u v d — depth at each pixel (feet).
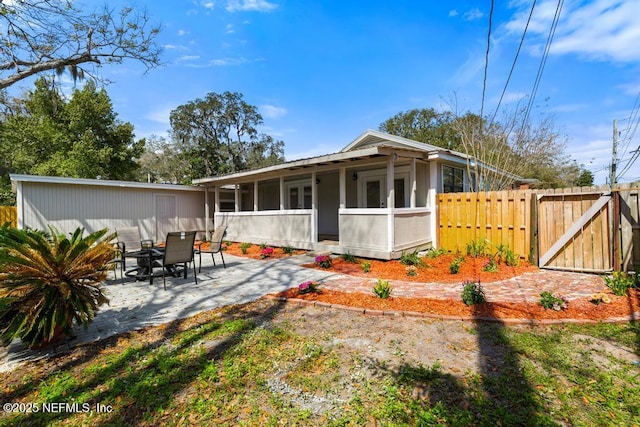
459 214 27.99
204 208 49.06
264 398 7.99
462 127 47.47
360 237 27.58
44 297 10.11
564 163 67.97
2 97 37.55
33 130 58.90
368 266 23.13
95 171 60.85
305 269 24.20
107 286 19.60
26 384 8.73
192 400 7.90
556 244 21.56
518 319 12.48
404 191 34.37
